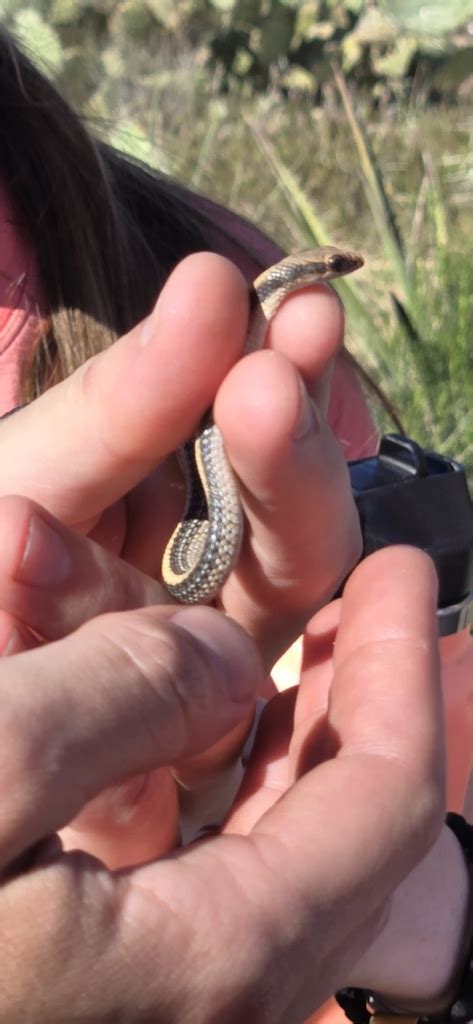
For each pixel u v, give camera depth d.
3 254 0.36
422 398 0.57
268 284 0.21
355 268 0.29
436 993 0.24
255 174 0.91
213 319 0.19
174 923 0.15
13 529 0.18
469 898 0.24
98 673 0.14
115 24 1.16
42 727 0.14
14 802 0.13
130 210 0.41
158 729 0.15
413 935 0.23
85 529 0.23
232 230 0.44
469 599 0.29
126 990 0.14
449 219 0.82
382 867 0.16
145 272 0.39
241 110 1.06
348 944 0.16
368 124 1.03
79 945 0.14
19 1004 0.14
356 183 0.91
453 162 0.93
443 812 0.17
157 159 0.62
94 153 0.39
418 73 1.15
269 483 0.20
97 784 0.14
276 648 0.24
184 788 0.23
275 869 0.15
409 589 0.19
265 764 0.22
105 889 0.15
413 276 0.66
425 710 0.18
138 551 0.26
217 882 0.15
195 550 0.24
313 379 0.21
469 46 1.11
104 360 0.20
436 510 0.27
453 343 0.59
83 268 0.37
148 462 0.21
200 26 1.21
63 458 0.21
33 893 0.14
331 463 0.20
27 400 0.36
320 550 0.22
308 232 0.65
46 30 0.87
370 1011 0.25
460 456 0.55
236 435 0.19
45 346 0.36
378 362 0.60
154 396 0.20
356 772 0.17
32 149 0.37
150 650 0.15
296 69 1.19
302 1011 0.16
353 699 0.18
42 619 0.18
